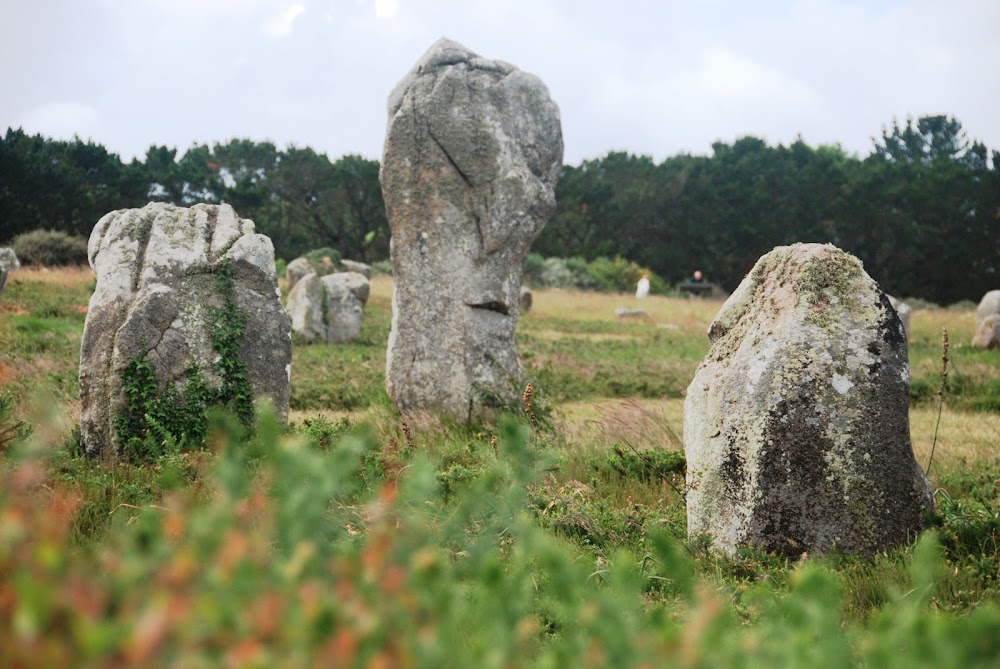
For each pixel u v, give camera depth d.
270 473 4.23
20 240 36.34
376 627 1.98
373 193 59.03
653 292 57.28
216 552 2.32
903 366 6.54
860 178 61.81
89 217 48.19
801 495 6.35
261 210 57.62
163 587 2.10
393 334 12.16
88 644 1.79
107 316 9.31
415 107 12.23
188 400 9.35
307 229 60.09
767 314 6.78
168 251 9.72
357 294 23.52
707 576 5.61
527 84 12.56
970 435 11.25
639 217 64.56
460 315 12.07
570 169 65.44
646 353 21.81
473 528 4.45
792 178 63.25
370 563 2.38
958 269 59.34
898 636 2.20
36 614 1.83
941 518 6.47
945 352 8.13
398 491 3.04
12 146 47.88
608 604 2.43
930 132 78.62
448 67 12.38
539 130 12.53
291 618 1.97
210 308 9.66
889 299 6.69
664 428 10.26
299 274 30.23
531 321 30.72
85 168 51.88
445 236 12.17
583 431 10.38
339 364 17.05
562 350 21.73
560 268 54.59
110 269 9.58
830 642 2.28
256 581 2.18
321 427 8.98
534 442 8.30
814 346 6.51
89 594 2.00
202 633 1.87
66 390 11.64
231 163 59.19
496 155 12.18
